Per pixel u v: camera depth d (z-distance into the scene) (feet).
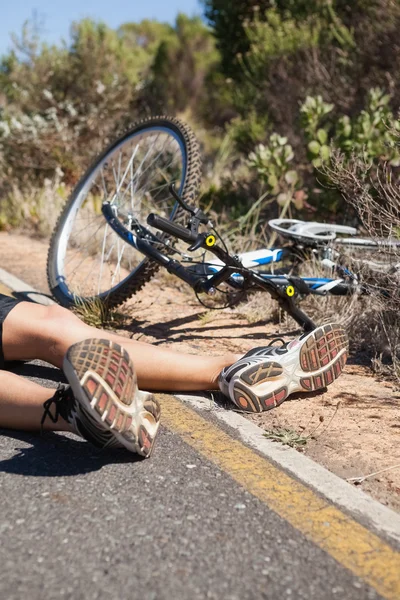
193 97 48.96
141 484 7.13
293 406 9.41
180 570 5.70
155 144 15.34
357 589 5.54
